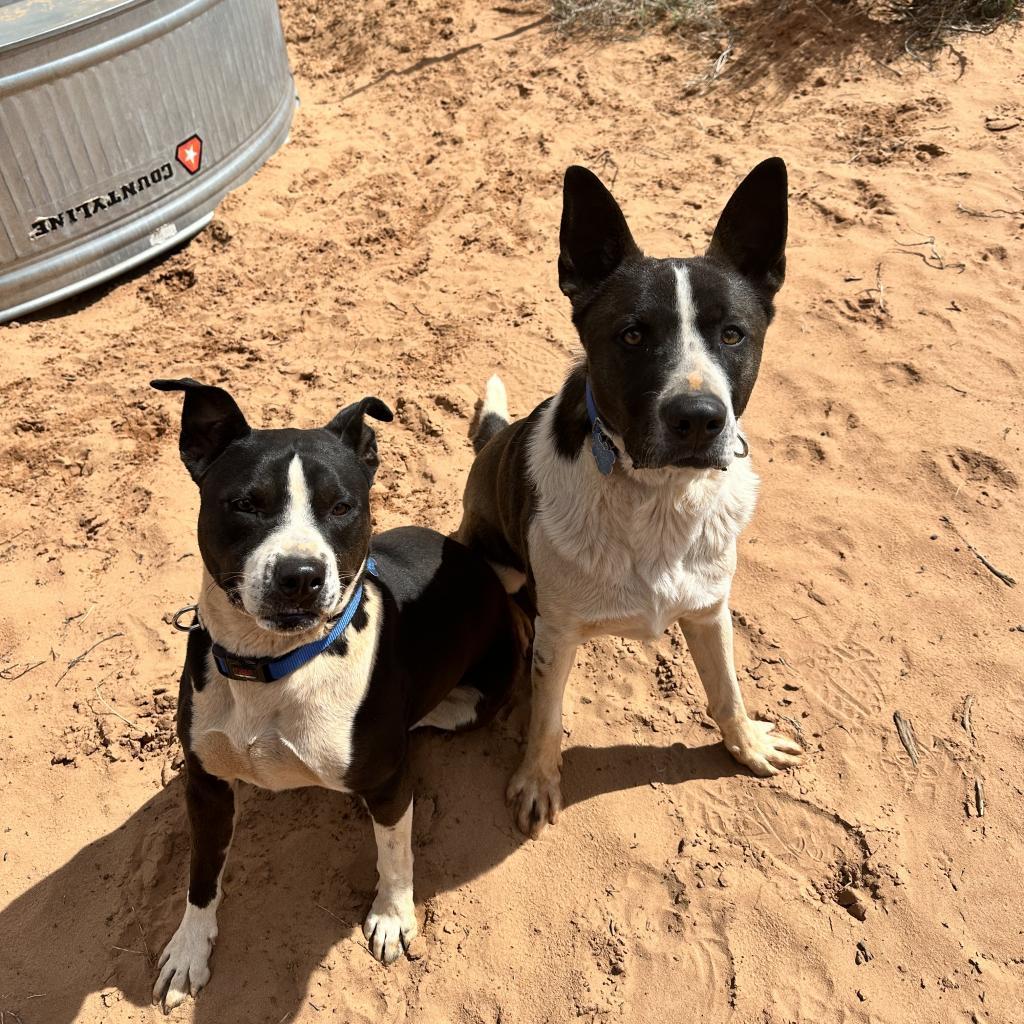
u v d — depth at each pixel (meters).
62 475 1.43
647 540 0.88
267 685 0.78
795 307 1.58
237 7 1.88
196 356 1.62
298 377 1.56
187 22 1.75
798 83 2.09
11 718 1.12
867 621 1.17
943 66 2.05
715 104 2.08
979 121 1.89
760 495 1.32
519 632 1.20
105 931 0.93
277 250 1.83
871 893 0.93
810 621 1.17
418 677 0.94
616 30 2.35
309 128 2.19
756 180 0.85
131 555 1.30
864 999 0.86
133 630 1.21
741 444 0.88
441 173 1.98
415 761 1.07
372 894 0.96
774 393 1.46
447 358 1.58
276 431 0.82
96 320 1.73
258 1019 0.87
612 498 0.86
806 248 1.69
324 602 0.73
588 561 0.88
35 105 1.58
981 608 1.16
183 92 1.78
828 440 1.38
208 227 1.88
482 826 1.01
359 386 1.54
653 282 0.81
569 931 0.92
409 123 2.17
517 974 0.90
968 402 1.40
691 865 0.96
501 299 1.68
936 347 1.48
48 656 1.18
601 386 0.83
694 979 0.89
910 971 0.88
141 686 1.14
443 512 1.35
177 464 1.42
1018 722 1.05
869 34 2.15
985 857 0.95
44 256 1.69
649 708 1.11
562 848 0.99
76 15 1.60
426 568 1.00
